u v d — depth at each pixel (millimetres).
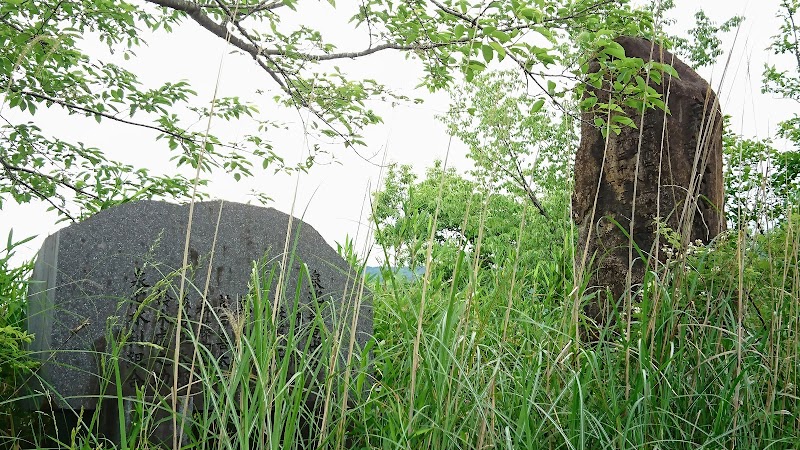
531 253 5910
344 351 3289
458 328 2389
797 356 2693
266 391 2068
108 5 4914
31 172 5098
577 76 3605
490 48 3324
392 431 2232
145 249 3156
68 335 2996
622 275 3822
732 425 2516
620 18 4266
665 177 3850
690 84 4031
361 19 4895
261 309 2254
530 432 2156
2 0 4262
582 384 2436
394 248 3898
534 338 2840
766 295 2904
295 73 4852
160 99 5207
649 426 2494
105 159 5387
